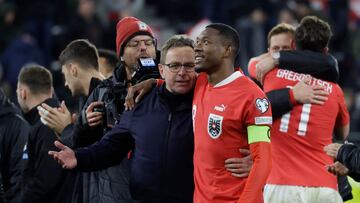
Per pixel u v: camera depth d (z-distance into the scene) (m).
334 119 19.39
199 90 16.41
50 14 40.81
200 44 16.11
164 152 16.53
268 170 15.62
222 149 15.90
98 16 42.25
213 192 15.92
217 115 15.90
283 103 18.92
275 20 41.88
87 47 20.06
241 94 15.85
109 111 17.69
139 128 16.78
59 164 17.98
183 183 16.50
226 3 43.47
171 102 16.61
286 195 18.95
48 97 21.33
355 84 43.66
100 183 18.03
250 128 15.76
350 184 20.45
